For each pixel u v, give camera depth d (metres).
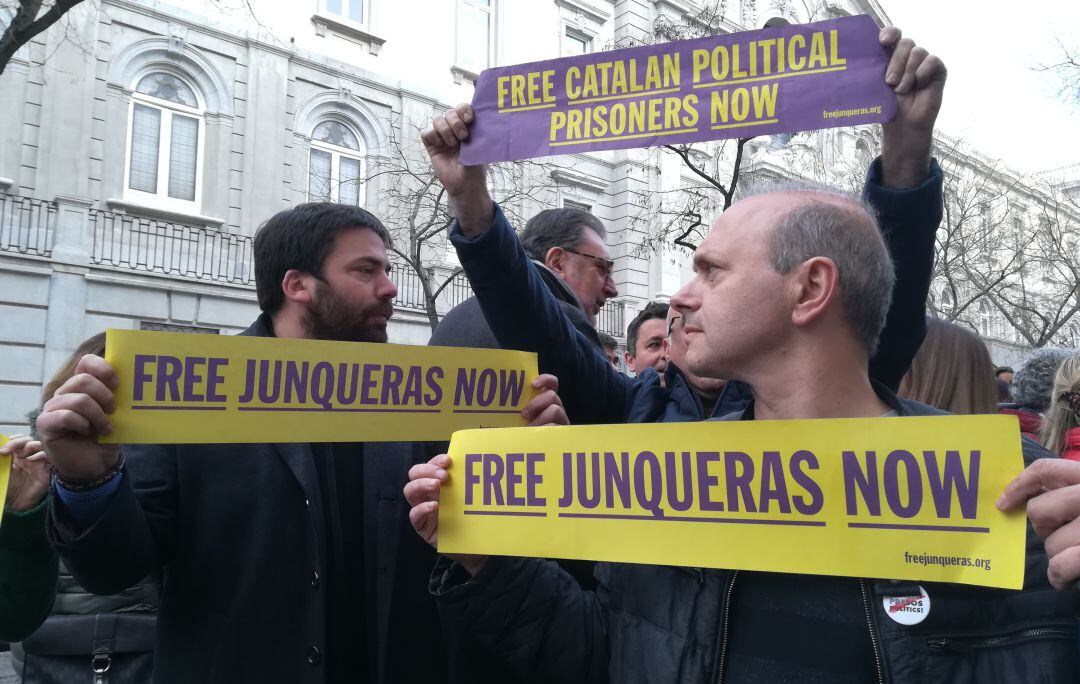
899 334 1.58
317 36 12.11
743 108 1.32
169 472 1.61
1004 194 16.17
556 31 15.01
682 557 1.12
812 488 1.05
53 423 1.20
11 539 1.57
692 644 1.15
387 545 1.67
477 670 1.71
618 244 14.98
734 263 1.17
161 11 10.45
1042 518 0.88
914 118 1.27
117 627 2.19
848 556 1.02
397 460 1.74
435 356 1.48
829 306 1.13
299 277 1.76
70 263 9.45
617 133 1.40
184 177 10.78
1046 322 15.42
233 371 1.32
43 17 5.24
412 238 9.81
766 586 1.13
